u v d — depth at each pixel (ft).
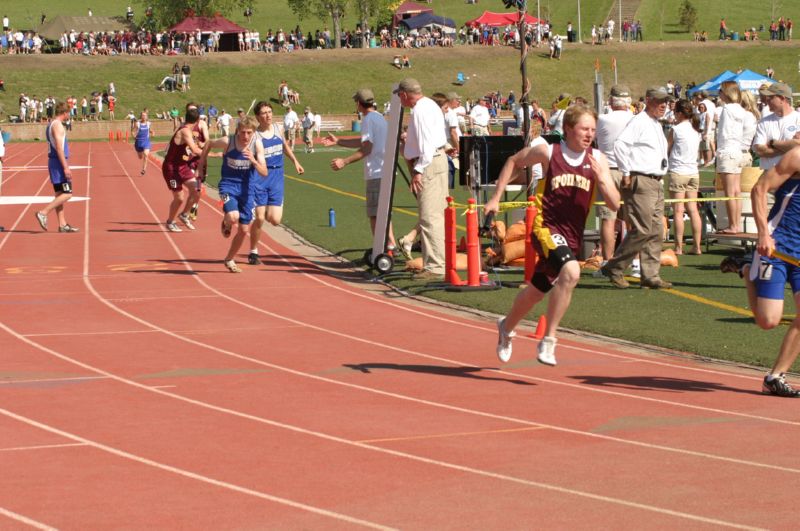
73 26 354.54
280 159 65.00
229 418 31.58
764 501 23.32
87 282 59.77
